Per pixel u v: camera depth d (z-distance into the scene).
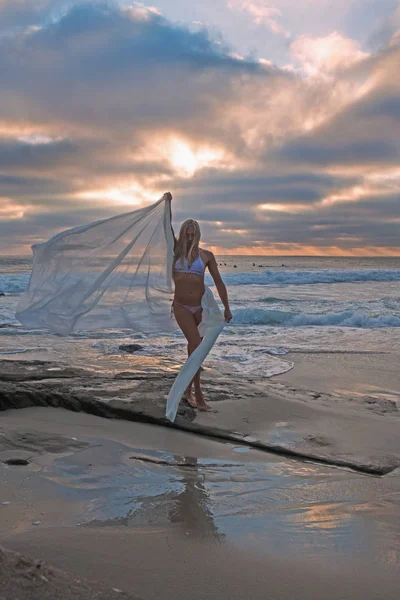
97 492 3.32
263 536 2.77
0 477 3.46
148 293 5.62
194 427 4.77
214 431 4.71
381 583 2.31
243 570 2.39
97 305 5.52
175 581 2.27
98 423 4.88
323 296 21.86
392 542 2.73
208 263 5.30
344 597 2.19
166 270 5.60
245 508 3.17
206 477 3.71
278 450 4.35
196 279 5.18
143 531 2.78
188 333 5.20
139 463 3.93
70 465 3.79
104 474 3.65
